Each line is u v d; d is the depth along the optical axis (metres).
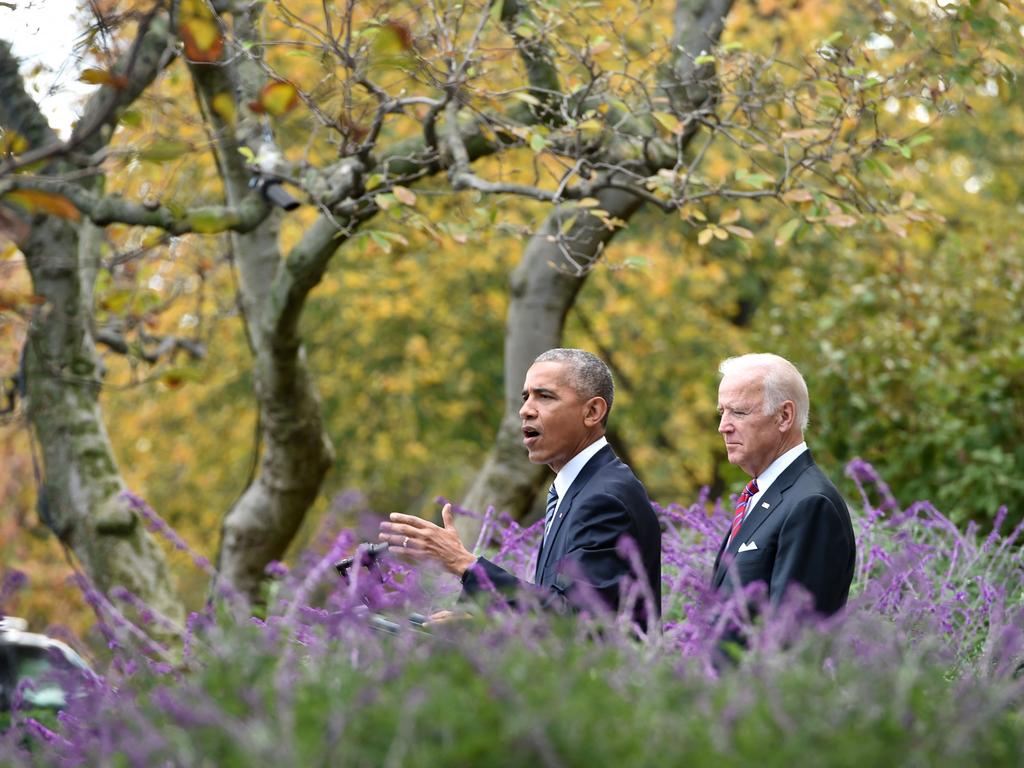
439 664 3.99
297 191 11.23
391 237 10.00
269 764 3.50
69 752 4.46
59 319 11.51
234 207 11.38
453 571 5.90
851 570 6.65
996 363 14.30
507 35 10.09
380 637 4.59
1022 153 25.77
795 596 4.50
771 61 10.33
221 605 5.20
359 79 9.24
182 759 3.72
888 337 15.12
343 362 26.61
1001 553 8.59
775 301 20.14
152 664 4.76
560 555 6.57
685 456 26.89
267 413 13.98
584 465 6.87
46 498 11.75
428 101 9.55
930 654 4.91
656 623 4.85
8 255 11.37
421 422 26.67
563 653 4.04
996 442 14.16
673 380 25.81
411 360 26.30
